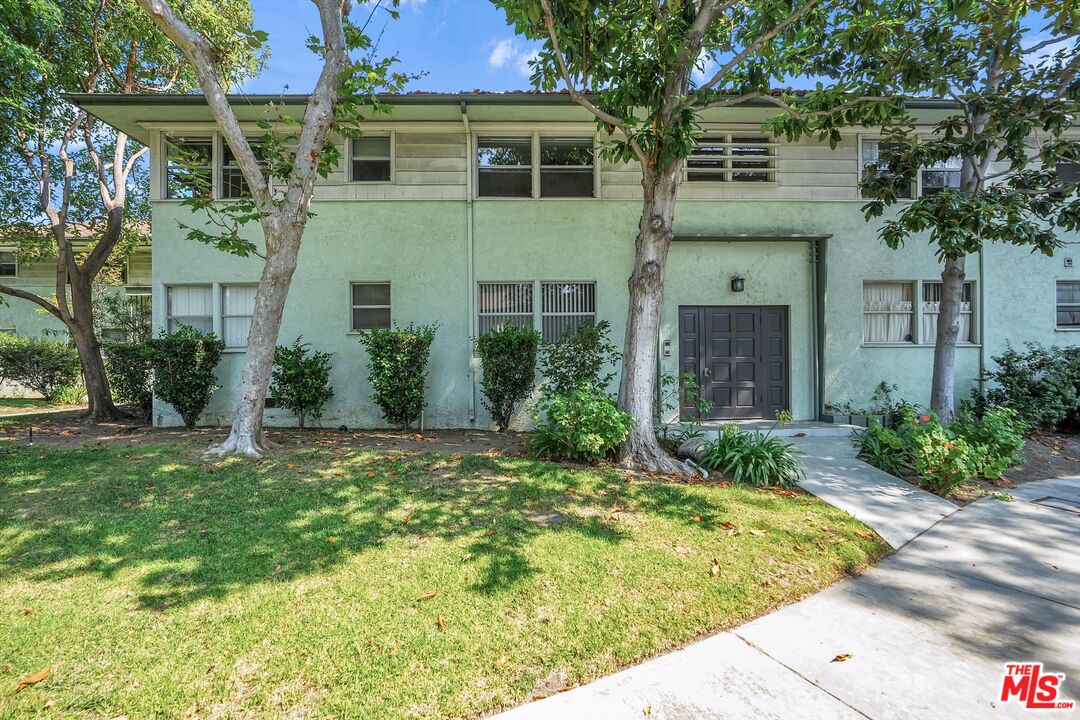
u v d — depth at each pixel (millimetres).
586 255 8828
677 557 3529
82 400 13508
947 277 7473
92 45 9398
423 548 3586
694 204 8852
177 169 8383
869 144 9078
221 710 2105
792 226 8906
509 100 7891
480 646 2537
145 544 3582
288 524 3953
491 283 8914
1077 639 2725
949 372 7469
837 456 6496
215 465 5473
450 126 8703
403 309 8773
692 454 6176
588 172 9016
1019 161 6699
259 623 2678
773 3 5812
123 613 2754
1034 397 8055
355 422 8758
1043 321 8984
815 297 8852
